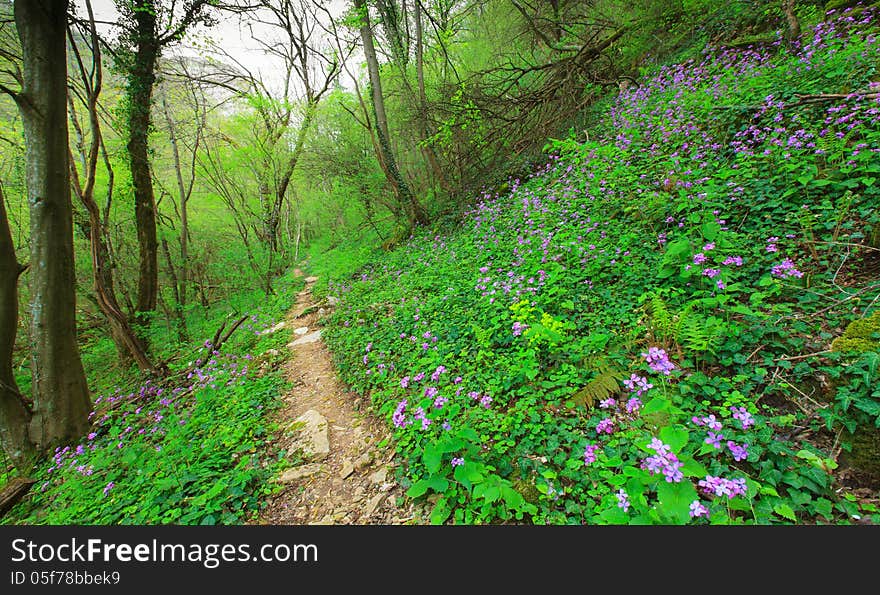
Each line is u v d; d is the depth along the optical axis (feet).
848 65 16.30
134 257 38.34
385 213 46.14
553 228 18.13
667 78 26.12
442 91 36.81
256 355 23.02
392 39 43.27
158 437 14.93
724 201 14.40
